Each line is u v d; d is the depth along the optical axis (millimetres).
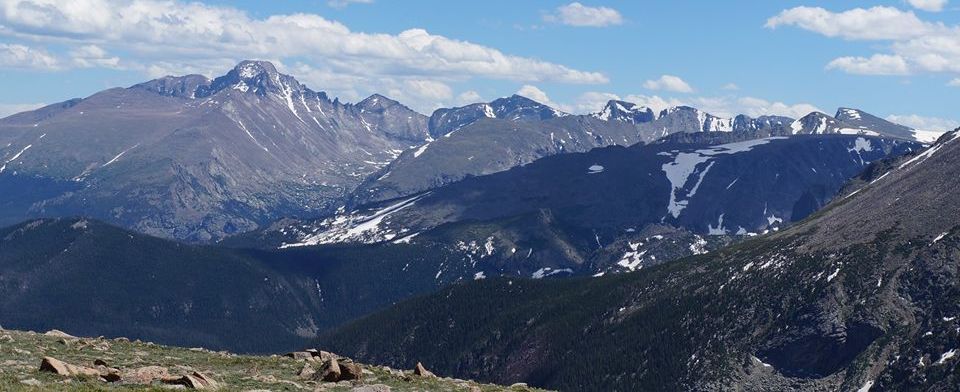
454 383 100875
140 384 77812
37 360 89062
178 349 113938
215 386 79625
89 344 105438
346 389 86562
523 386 105875
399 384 94188
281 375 93688
